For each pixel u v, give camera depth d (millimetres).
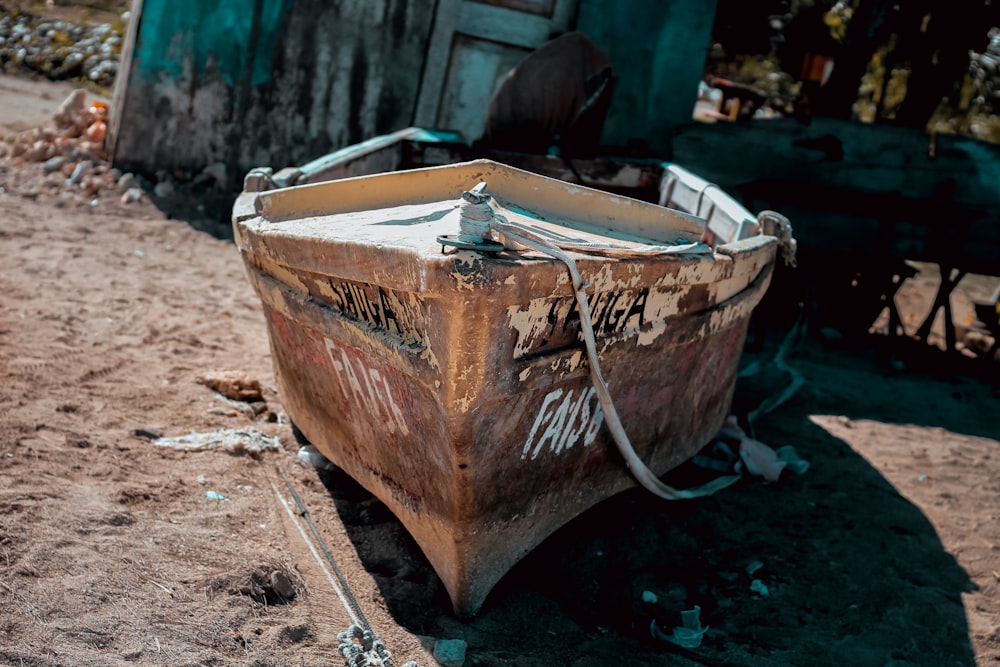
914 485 5684
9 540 3645
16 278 6906
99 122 10398
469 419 3369
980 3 9141
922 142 8750
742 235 5379
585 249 3592
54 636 3195
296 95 9711
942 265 8375
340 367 4023
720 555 4672
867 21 9461
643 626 4027
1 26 15109
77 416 4887
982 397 7648
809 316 8836
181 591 3594
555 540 4602
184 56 9547
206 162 9797
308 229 4012
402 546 4258
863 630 4133
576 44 6691
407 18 9609
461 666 3479
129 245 8289
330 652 3471
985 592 4543
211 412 5262
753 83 14648
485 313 3125
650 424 4543
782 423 6543
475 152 6668
